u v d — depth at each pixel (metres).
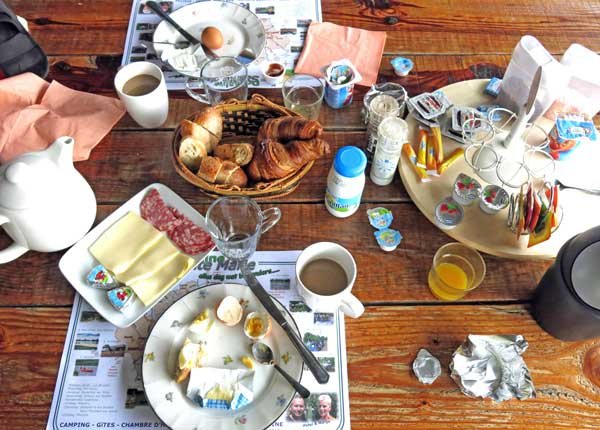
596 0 1.16
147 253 0.77
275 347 0.70
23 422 0.66
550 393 0.69
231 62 0.97
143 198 0.84
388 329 0.74
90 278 0.74
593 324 0.65
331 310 0.75
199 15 1.09
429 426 0.67
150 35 1.08
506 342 0.72
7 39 0.94
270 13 1.13
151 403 0.65
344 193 0.78
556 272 0.68
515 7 1.15
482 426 0.67
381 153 0.82
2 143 0.88
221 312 0.71
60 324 0.73
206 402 0.65
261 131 0.82
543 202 0.77
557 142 0.88
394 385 0.70
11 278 0.77
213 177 0.77
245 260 0.77
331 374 0.70
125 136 0.93
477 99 0.99
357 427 0.67
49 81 1.00
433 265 0.77
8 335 0.72
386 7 1.15
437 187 0.87
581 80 0.89
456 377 0.70
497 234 0.82
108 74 1.01
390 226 0.84
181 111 0.97
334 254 0.74
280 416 0.64
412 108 0.95
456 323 0.75
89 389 0.68
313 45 1.07
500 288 0.78
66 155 0.73
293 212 0.85
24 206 0.69
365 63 1.04
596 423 0.67
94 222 0.84
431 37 1.10
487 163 0.86
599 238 0.65
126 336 0.72
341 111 0.98
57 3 1.12
